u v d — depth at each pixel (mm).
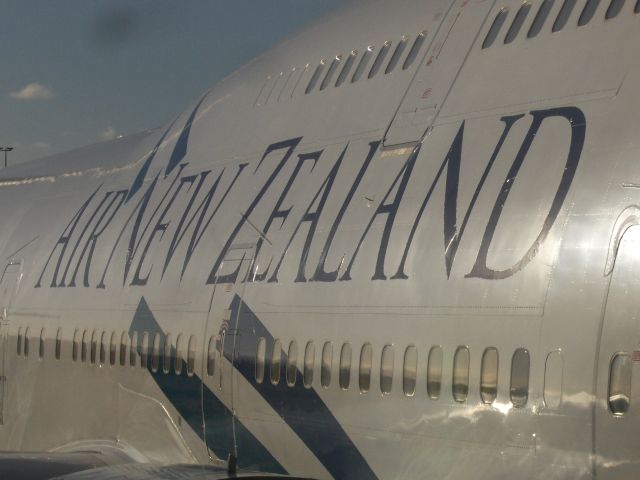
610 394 15570
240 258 24266
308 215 22594
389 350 19453
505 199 17938
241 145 26953
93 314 30672
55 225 35750
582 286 16188
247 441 23391
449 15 22453
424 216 19469
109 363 29578
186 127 30641
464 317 17969
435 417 18391
